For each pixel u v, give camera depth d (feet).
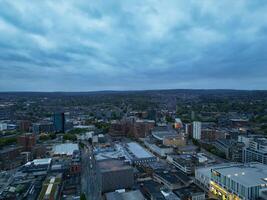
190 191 645.51
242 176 626.64
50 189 638.12
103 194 654.94
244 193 567.59
